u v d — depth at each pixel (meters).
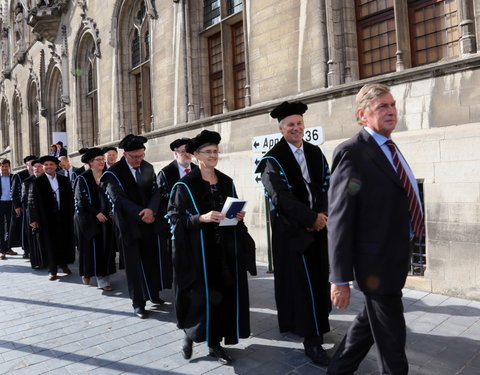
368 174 2.40
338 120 6.16
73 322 4.70
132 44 12.53
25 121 21.39
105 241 6.11
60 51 16.61
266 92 7.41
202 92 9.60
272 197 3.51
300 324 3.45
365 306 2.59
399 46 5.61
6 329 4.53
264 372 3.30
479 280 4.64
